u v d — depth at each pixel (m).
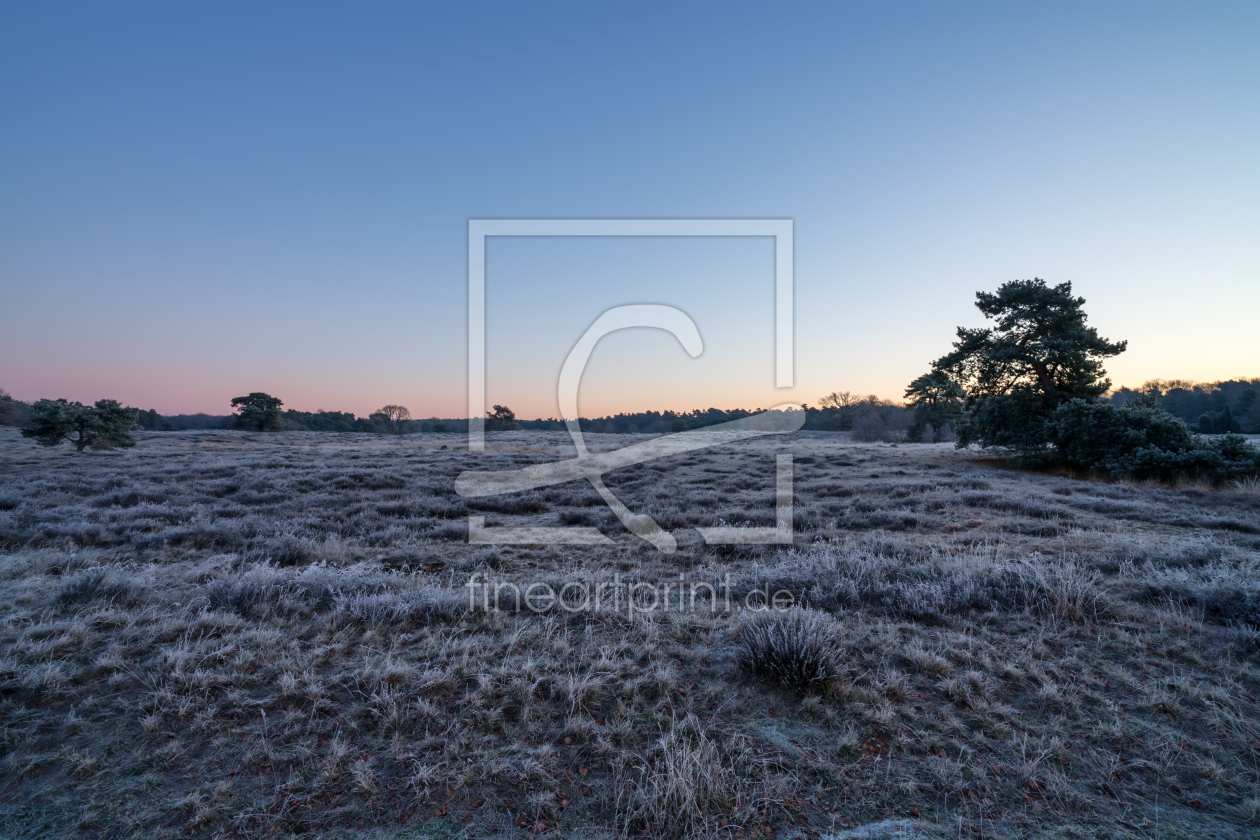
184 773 3.16
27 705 3.79
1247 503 12.24
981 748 3.38
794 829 2.73
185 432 57.38
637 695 4.02
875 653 4.66
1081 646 4.75
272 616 5.36
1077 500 12.53
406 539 9.81
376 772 3.18
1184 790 3.00
